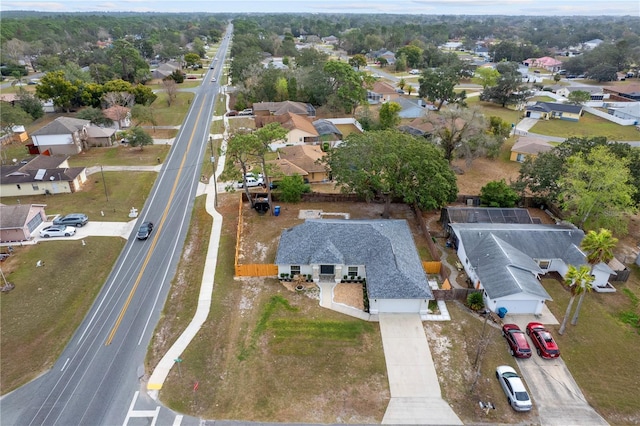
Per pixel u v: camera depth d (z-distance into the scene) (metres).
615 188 45.78
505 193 54.03
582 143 55.00
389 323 36.66
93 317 37.50
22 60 175.75
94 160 73.81
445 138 69.56
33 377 31.42
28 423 27.92
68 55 158.50
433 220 53.84
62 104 98.12
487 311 37.91
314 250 41.97
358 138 52.38
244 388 30.47
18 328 35.81
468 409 29.28
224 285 41.31
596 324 36.78
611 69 147.88
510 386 29.78
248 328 35.84
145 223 50.97
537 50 198.25
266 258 45.53
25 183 59.69
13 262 44.53
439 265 43.09
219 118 99.12
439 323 36.81
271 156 73.69
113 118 87.12
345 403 29.52
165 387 30.58
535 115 105.56
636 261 45.66
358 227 43.62
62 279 42.25
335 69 103.75
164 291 40.91
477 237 44.69
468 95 131.62
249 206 57.25
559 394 30.45
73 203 58.03
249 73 115.25
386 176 50.22
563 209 52.62
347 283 41.84
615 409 29.44
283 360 32.78
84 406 29.14
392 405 29.45
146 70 138.25
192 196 60.50
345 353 33.53
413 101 113.25
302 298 39.50
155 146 81.06
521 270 39.84
